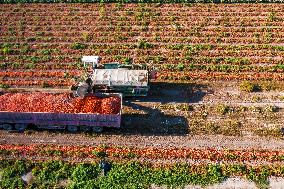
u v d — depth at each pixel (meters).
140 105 33.97
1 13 43.94
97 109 30.98
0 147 30.42
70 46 39.47
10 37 40.75
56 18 43.09
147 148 30.55
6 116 30.67
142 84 33.03
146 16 43.22
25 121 31.05
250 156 29.88
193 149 30.41
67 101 31.52
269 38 40.19
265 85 35.50
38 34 41.06
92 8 44.41
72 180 28.47
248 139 31.33
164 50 39.16
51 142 30.95
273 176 28.84
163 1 45.12
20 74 36.50
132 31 41.38
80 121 30.77
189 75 36.56
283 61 37.81
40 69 37.25
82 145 30.72
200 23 42.19
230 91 35.19
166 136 31.53
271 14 43.22
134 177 28.56
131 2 45.19
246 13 43.53
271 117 33.00
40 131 31.75
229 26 41.94
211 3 45.06
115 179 28.39
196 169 29.12
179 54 38.62
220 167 29.23
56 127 31.47
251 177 28.69
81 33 41.12
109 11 43.97
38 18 43.12
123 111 33.47
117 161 29.66
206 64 37.75
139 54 38.72
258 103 34.09
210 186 28.20
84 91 32.03
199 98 34.59
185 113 33.34
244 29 41.28
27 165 29.31
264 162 29.66
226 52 38.66
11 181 28.34
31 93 32.94
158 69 37.16
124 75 33.75
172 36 40.81
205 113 33.25
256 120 32.78
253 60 37.91
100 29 41.59
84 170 28.84
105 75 33.62
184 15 43.34
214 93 35.03
